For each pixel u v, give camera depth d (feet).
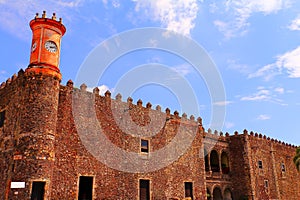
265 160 146.41
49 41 72.95
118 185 85.92
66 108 79.36
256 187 133.18
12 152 66.59
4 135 73.61
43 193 63.98
